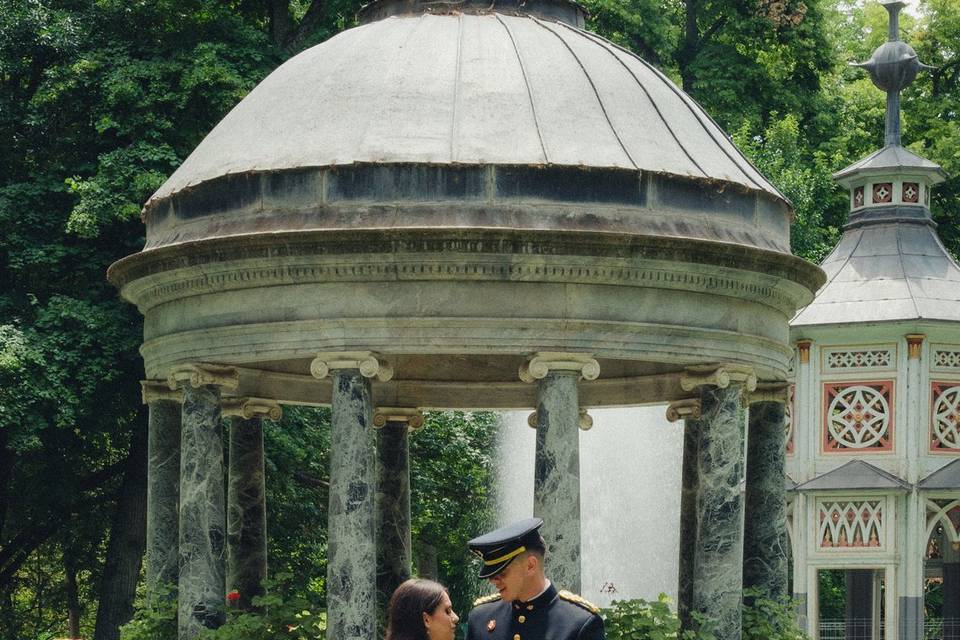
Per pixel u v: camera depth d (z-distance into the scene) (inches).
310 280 786.8
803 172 1851.6
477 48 858.1
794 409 1196.5
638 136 825.5
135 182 1341.0
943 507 1173.1
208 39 1462.8
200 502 847.7
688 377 844.6
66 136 1464.1
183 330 845.8
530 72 841.5
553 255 764.0
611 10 1958.7
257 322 804.6
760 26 2066.9
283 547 1594.5
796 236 1822.1
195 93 1395.2
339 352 781.9
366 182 783.1
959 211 2065.7
